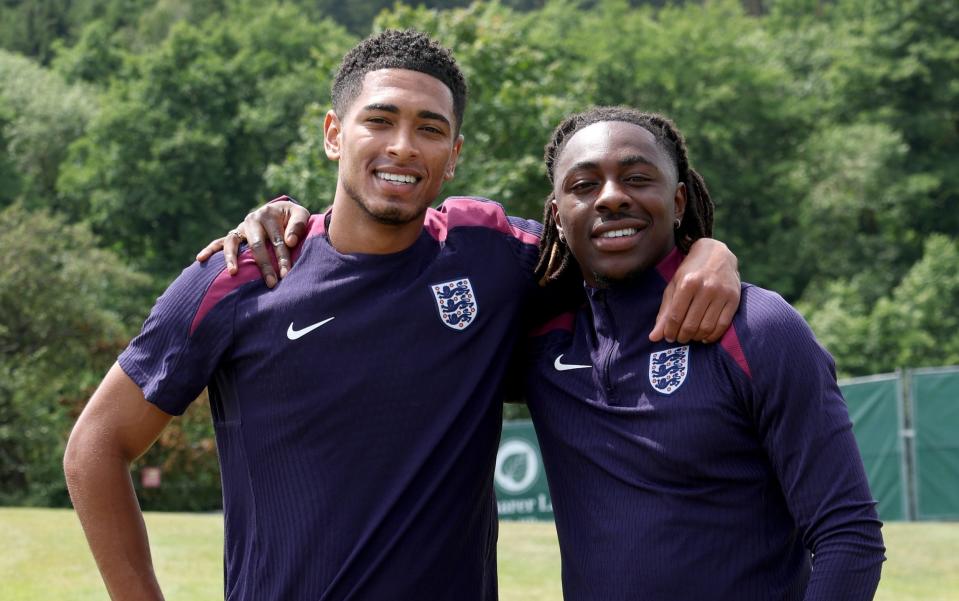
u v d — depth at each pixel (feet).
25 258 65.67
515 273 10.30
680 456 9.09
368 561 9.31
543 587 22.25
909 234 123.75
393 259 9.75
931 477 44.42
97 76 158.92
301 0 199.93
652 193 9.61
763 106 118.62
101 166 116.98
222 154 118.62
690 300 9.30
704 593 8.95
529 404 10.30
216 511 63.31
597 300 9.90
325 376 9.43
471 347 9.89
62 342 66.49
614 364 9.60
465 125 69.72
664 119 10.21
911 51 126.11
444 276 9.93
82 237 71.15
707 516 9.07
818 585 8.69
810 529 8.89
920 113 127.24
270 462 9.50
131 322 88.69
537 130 69.00
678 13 134.10
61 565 22.43
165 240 119.03
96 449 9.60
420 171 9.56
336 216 9.82
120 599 9.55
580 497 9.65
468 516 9.87
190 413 63.31
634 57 120.37
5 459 62.54
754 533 9.12
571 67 111.75
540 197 68.03
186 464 62.34
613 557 9.23
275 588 9.41
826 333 97.04
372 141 9.52
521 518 47.96
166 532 27.30
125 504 9.66
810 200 120.88
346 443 9.41
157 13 196.13
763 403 8.96
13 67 144.56
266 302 9.57
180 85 119.55
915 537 30.60
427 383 9.61
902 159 121.80
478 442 9.88
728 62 119.24
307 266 9.71
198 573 22.47
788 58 140.46
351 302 9.59
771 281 113.80
